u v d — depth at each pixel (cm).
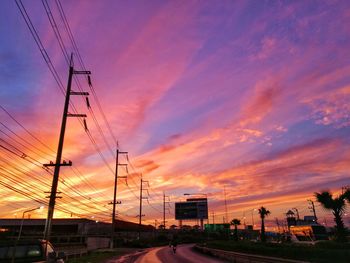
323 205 2444
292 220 6062
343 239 2350
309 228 3841
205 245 6462
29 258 1052
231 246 3881
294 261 1916
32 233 4578
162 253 5066
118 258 3744
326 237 3791
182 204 12044
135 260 3478
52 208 2333
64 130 2653
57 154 2538
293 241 3934
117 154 6375
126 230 10281
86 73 2839
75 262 2916
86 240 5156
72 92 2809
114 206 6062
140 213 9312
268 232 10775
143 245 7781
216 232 12512
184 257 4016
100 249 5900
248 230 12069
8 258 996
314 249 1981
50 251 1175
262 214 6481
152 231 13375
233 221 9775
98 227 7700
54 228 7112
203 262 3139
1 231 4175
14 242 1038
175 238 5206
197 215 11788
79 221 7212
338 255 1778
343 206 2405
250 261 2569
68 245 4531
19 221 6881
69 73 2823
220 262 3120
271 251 2527
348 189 2395
